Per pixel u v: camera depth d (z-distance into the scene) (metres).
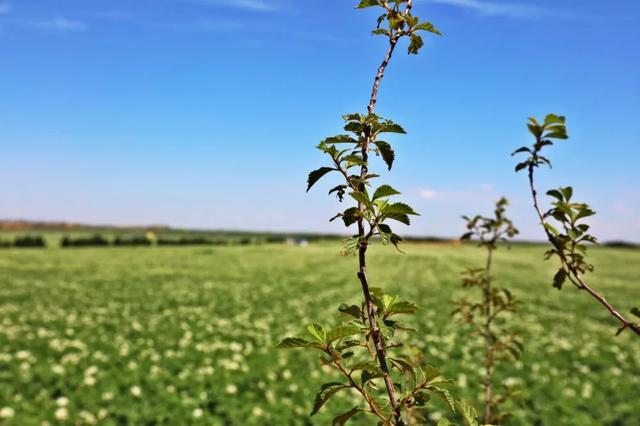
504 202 4.95
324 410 9.51
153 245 85.12
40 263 46.94
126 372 11.84
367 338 1.96
